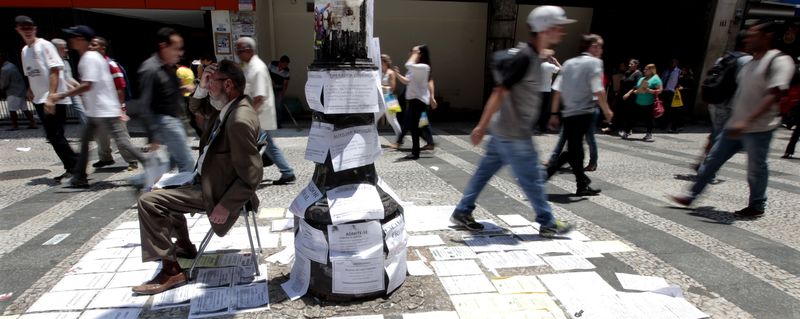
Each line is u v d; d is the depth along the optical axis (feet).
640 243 12.17
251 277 10.04
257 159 9.07
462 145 28.04
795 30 38.29
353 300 9.09
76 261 10.99
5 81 31.60
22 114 37.68
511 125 11.30
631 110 31.78
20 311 8.70
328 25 8.33
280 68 34.17
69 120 35.37
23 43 34.42
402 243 9.52
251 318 8.52
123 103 19.79
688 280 10.12
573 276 10.19
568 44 46.26
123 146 16.20
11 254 11.40
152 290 9.28
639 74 32.27
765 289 9.75
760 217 14.44
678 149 27.94
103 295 9.23
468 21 44.39
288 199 16.03
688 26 41.83
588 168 21.06
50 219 14.07
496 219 14.03
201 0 30.50
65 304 8.86
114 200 16.11
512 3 38.70
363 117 8.93
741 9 39.11
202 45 51.13
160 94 12.72
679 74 35.63
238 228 13.12
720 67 16.11
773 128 13.37
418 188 17.70
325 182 9.04
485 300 9.16
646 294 9.37
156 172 13.16
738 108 13.50
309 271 9.09
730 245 12.10
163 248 9.19
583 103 15.67
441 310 8.84
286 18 40.78
